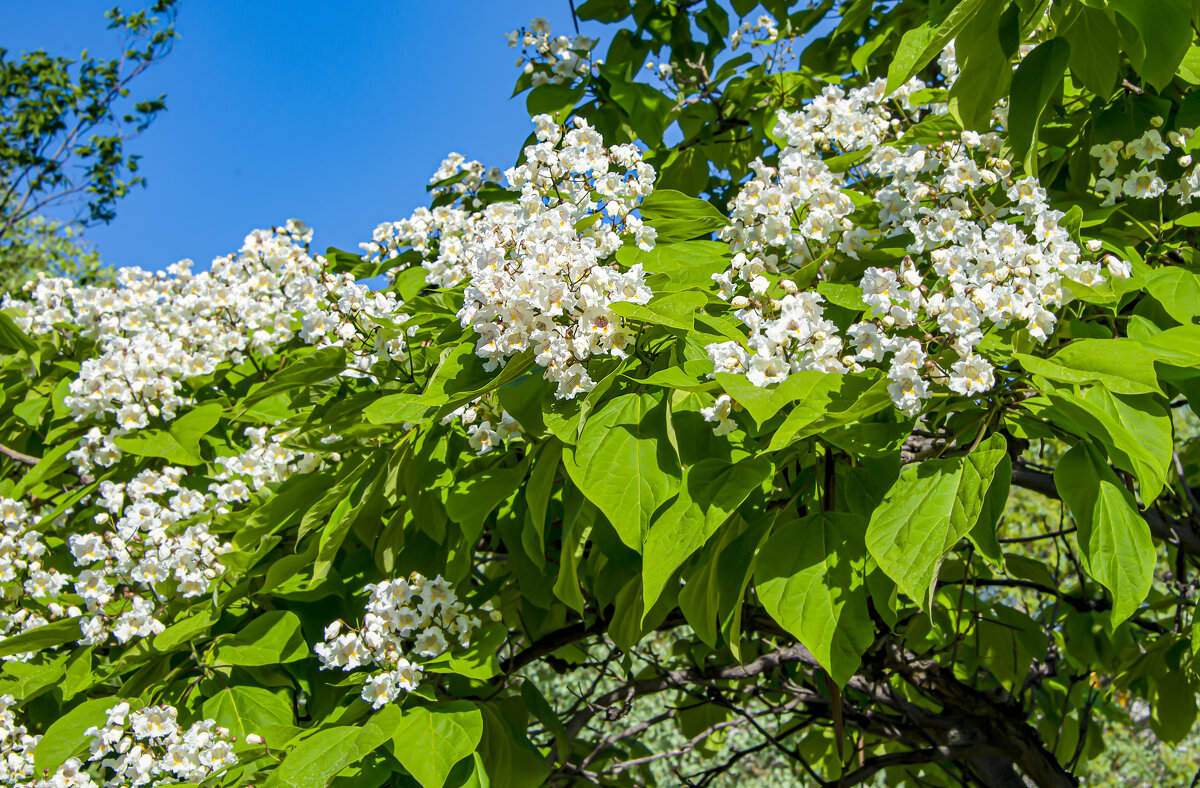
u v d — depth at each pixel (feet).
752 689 13.43
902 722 11.91
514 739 8.24
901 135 9.41
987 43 7.22
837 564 5.85
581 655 13.34
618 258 7.54
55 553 11.35
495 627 8.21
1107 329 6.92
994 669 13.17
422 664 7.75
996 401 6.29
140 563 9.41
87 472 11.24
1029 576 13.80
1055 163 9.73
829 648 5.52
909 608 11.03
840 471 6.79
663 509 5.92
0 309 12.99
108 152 41.47
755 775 31.09
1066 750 14.83
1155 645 11.78
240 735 7.96
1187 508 12.21
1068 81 9.06
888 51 12.45
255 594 9.25
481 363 7.00
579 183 7.68
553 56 11.42
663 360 6.64
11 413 12.19
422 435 8.44
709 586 6.77
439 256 10.07
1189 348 5.88
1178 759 35.35
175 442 10.22
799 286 7.55
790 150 8.45
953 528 5.33
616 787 13.80
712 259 7.88
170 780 8.04
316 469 9.75
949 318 5.85
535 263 6.21
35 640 9.18
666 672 12.35
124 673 9.08
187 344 11.18
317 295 8.63
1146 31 6.07
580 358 6.31
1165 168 8.48
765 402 5.53
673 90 13.64
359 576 9.52
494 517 10.43
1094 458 6.11
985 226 7.45
